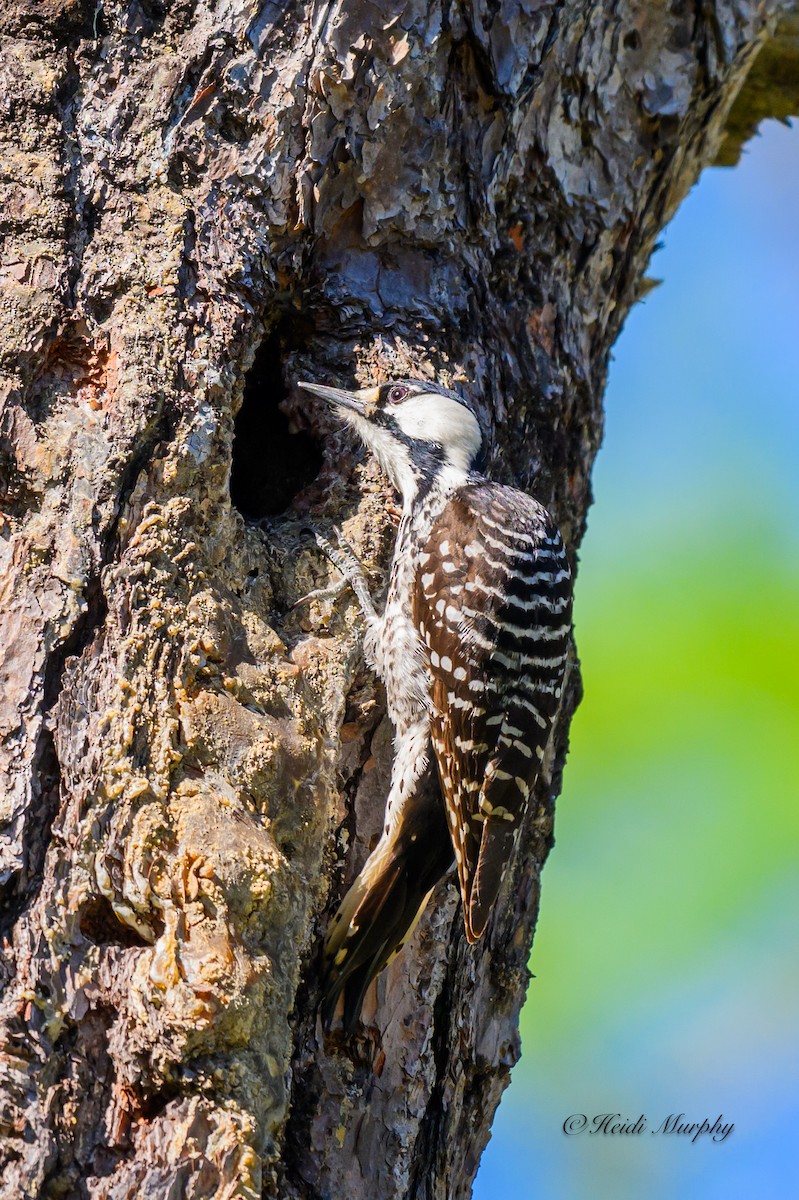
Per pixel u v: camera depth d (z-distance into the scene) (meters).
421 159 10.52
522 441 11.49
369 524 10.48
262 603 9.68
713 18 12.20
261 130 9.97
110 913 8.02
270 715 9.00
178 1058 7.63
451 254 10.84
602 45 11.52
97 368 9.30
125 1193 7.43
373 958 9.42
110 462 8.91
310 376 10.71
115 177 9.74
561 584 10.89
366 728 10.17
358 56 10.05
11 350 9.11
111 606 8.63
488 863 10.02
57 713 8.28
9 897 7.90
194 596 8.94
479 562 10.52
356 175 10.34
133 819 8.12
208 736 8.60
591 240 11.75
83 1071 7.69
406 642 10.41
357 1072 9.20
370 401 10.59
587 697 13.48
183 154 9.86
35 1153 7.43
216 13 10.01
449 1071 9.91
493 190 10.95
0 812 8.02
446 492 10.67
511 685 10.49
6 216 9.45
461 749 10.30
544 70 11.03
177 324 9.45
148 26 10.05
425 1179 9.52
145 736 8.41
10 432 8.95
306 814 8.95
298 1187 8.72
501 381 11.21
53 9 9.91
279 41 10.01
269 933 8.26
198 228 9.76
